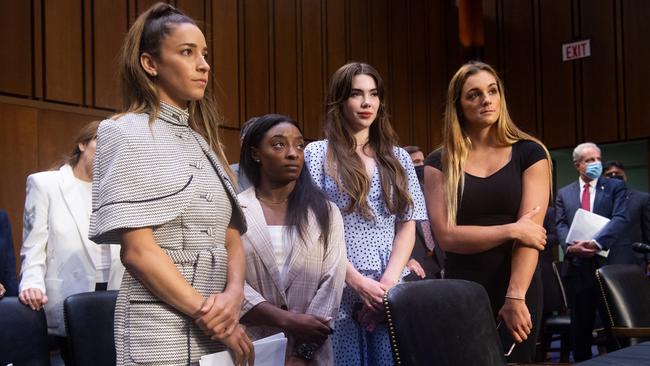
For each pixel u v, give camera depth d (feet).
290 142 7.14
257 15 23.81
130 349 4.50
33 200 9.55
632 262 15.96
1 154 16.65
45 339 7.82
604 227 15.67
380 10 29.40
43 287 9.14
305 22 25.75
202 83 4.92
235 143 22.49
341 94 8.10
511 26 30.32
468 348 6.32
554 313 17.60
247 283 6.92
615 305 9.48
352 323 7.61
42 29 17.58
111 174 4.48
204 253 4.71
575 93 28.58
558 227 17.10
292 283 6.90
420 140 31.01
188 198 4.64
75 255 9.51
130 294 4.61
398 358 6.05
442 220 7.75
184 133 4.92
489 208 7.66
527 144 7.82
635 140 27.14
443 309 6.34
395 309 6.14
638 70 27.12
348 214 7.75
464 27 34.60
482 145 7.92
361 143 8.21
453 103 7.92
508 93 30.27
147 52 4.89
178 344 4.56
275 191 7.26
